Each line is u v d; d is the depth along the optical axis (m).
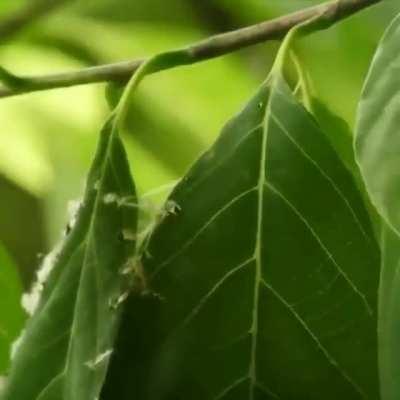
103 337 0.45
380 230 0.48
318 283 0.45
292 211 0.45
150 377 0.45
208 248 0.45
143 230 0.46
